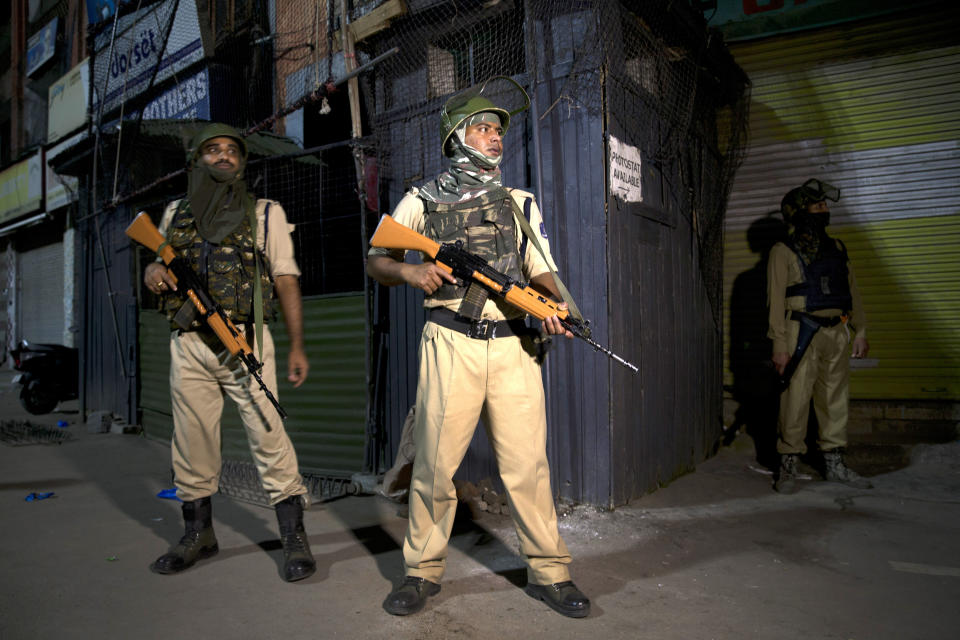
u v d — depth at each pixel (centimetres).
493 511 348
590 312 352
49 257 1157
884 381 484
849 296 404
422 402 235
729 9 520
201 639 219
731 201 537
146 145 677
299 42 644
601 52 346
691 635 219
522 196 245
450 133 236
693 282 473
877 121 486
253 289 269
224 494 404
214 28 725
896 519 340
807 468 448
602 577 268
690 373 463
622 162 362
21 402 789
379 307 442
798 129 511
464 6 396
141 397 670
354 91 442
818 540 310
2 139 1384
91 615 237
